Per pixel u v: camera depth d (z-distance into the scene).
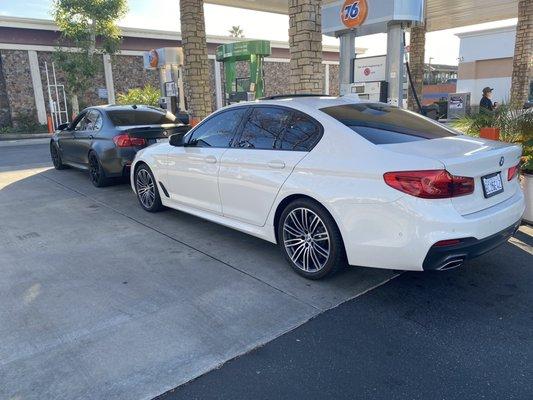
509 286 3.75
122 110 7.79
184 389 2.56
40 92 20.17
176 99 14.33
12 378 2.67
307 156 3.75
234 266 4.27
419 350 2.89
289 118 4.07
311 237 3.80
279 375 2.67
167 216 5.99
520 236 4.88
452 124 7.24
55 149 9.53
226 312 3.40
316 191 3.59
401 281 3.88
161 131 7.43
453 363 2.75
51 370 2.73
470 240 3.13
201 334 3.10
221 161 4.53
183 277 4.04
